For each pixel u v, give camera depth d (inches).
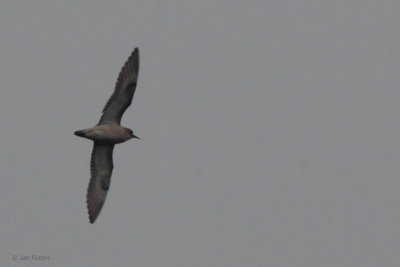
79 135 1163.9
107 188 1208.2
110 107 1187.9
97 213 1192.8
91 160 1204.5
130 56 1198.9
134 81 1192.2
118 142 1190.3
